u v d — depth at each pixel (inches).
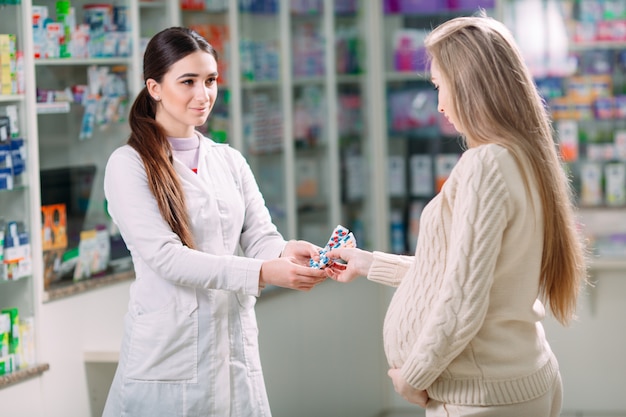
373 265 106.7
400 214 230.2
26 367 144.1
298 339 194.7
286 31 202.1
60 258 152.3
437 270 94.4
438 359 90.4
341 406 208.2
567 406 216.8
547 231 94.2
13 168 143.0
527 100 93.6
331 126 217.3
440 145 227.8
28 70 144.0
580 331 214.7
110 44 162.4
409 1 223.3
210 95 108.8
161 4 169.9
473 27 95.0
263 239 116.3
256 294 106.7
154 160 107.6
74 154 157.8
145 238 106.0
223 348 110.3
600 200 217.9
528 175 92.2
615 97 217.0
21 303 146.0
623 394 213.8
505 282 93.1
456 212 91.7
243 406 111.8
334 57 217.3
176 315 108.3
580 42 215.9
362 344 216.8
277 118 200.8
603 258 211.8
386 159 228.4
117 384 111.5
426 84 225.6
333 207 217.8
